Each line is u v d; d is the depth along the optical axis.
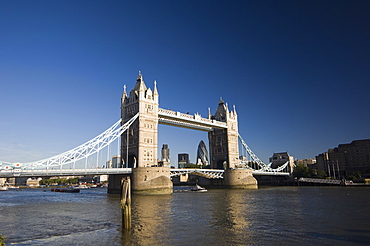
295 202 64.38
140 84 106.94
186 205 59.31
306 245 27.91
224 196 84.50
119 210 53.06
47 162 77.06
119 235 32.19
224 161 151.12
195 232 33.28
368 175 185.00
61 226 38.09
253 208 53.91
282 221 39.88
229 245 28.11
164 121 116.69
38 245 29.05
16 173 68.75
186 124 127.62
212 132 151.38
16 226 38.66
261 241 29.38
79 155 86.31
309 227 35.75
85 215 47.28
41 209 56.94
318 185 159.12
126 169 92.81
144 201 68.44
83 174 81.62
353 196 78.06
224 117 146.50
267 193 97.19
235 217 43.38
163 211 50.03
